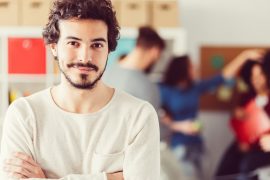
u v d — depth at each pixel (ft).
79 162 4.37
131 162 4.44
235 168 12.66
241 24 13.38
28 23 11.68
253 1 13.33
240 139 12.63
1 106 11.49
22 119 4.44
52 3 4.25
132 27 11.96
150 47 11.75
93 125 4.39
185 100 12.12
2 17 11.71
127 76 11.30
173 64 12.14
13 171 4.39
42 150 4.39
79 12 4.02
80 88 4.22
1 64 11.57
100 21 4.09
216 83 12.98
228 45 13.15
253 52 13.06
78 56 4.09
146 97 11.16
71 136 4.37
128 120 4.46
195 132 12.14
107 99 4.46
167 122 12.04
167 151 10.66
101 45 4.14
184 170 12.02
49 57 11.53
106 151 4.40
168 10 12.15
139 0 12.01
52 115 4.41
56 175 4.38
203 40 13.32
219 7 13.35
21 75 11.57
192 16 13.32
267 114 12.47
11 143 4.45
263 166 12.30
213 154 13.24
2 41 11.56
